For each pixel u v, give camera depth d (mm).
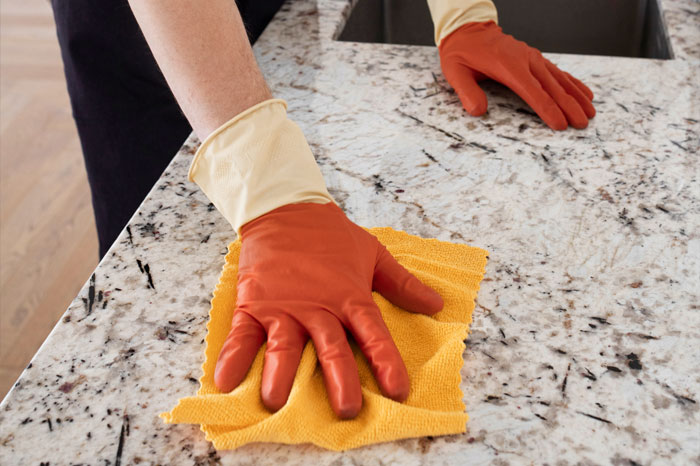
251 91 765
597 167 908
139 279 755
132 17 1117
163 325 701
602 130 980
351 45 1232
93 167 1286
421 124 1016
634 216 822
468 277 745
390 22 1590
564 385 626
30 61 3033
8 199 2334
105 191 1312
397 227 825
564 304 712
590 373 637
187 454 580
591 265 758
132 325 700
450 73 1085
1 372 1759
